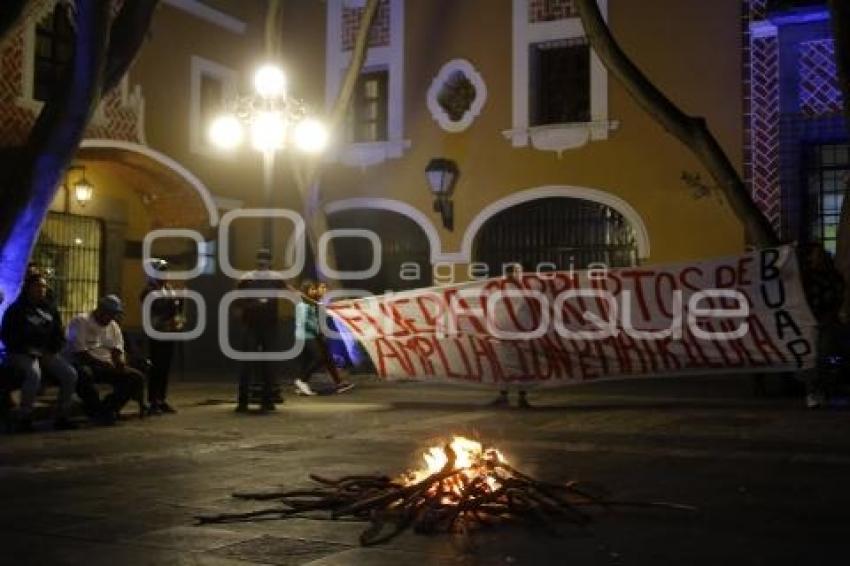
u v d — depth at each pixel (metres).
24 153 10.82
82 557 4.79
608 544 4.97
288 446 8.84
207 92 19.00
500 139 18.81
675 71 17.36
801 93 16.38
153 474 7.29
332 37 20.20
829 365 11.95
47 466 7.70
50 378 10.38
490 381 12.55
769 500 6.11
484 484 5.54
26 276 10.59
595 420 10.84
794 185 16.38
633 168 17.70
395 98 19.70
